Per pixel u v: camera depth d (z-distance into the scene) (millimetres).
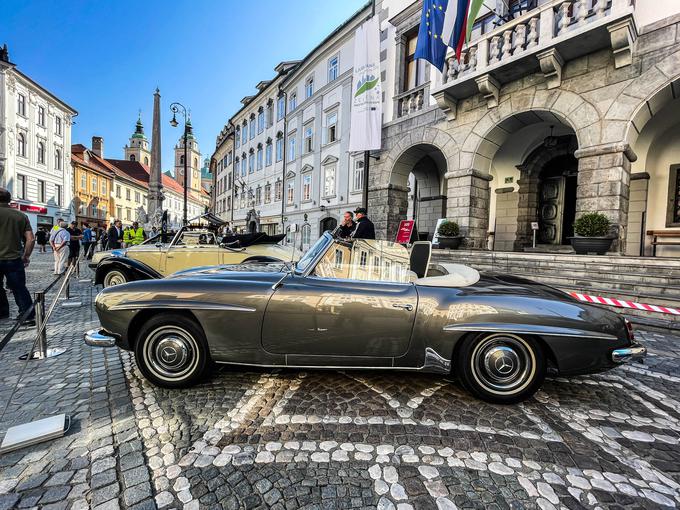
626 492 1809
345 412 2582
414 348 2758
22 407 2594
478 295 2764
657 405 2785
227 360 2842
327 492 1778
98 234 23594
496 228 12828
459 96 9828
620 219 7113
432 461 2039
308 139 22812
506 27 8195
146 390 2885
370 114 12141
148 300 2789
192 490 1776
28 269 11484
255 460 2021
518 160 12125
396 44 12648
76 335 4438
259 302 2768
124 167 67875
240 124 35938
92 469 1913
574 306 2727
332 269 2988
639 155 9070
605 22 6570
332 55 20109
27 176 33031
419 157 12438
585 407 2732
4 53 30219
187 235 7246
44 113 35156
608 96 7242
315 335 2762
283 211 25750
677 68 6492
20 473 1881
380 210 12742
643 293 5605
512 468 1990
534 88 8406
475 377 2717
